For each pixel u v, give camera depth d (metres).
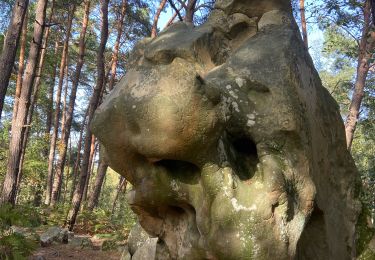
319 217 2.62
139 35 15.58
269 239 2.08
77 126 23.22
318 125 2.66
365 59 8.97
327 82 17.16
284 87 2.36
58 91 15.77
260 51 2.50
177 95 2.05
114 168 2.40
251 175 2.25
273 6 2.85
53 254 6.87
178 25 2.65
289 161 2.30
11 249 5.40
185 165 2.27
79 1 13.70
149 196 2.33
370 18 9.02
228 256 2.09
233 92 2.34
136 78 2.25
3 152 14.38
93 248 7.61
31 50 8.16
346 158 3.03
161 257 2.56
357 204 3.06
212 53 2.59
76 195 9.34
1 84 6.78
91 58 17.91
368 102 10.78
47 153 19.02
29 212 9.44
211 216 2.14
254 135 2.31
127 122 2.18
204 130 2.06
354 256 3.01
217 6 2.86
